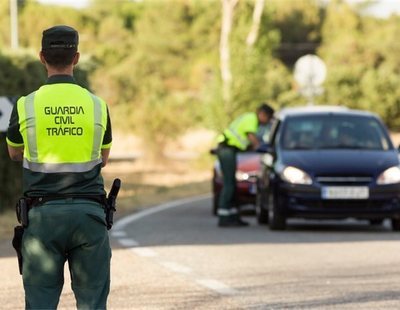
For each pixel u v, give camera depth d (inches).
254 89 3029.0
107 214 499.2
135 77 6737.2
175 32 7667.3
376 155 1360.7
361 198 1315.2
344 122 1437.0
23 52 1605.6
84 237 491.8
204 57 7524.6
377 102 4761.3
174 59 7554.1
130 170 3016.7
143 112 3248.0
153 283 856.3
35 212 489.7
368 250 1106.7
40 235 488.7
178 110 3260.3
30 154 491.8
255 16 3085.6
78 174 491.2
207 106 3036.4
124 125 3289.9
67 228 488.7
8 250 1106.7
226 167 1418.6
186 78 7475.4
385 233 1325.0
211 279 879.1
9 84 1562.5
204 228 1382.9
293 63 7672.2
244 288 826.2
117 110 3356.3
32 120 491.2
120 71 6766.7
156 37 7642.7
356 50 6633.9
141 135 3260.3
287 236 1273.4
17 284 855.7
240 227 1409.9
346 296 782.5
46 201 490.0
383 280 871.7
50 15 7519.7
